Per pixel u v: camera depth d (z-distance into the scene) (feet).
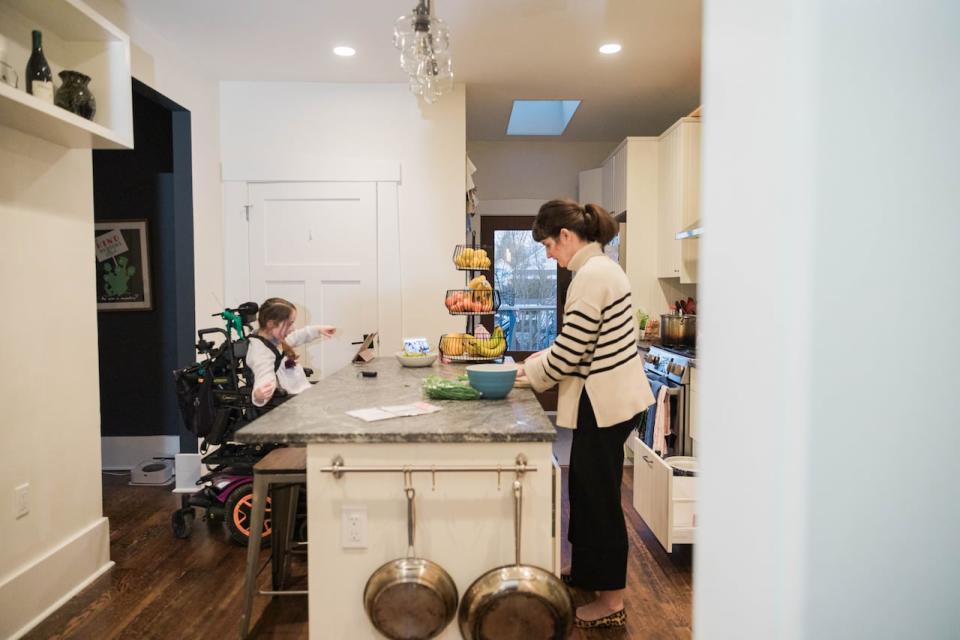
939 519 1.63
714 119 1.99
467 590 4.97
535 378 6.73
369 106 13.05
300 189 13.10
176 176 11.75
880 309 1.60
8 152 6.97
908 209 1.59
